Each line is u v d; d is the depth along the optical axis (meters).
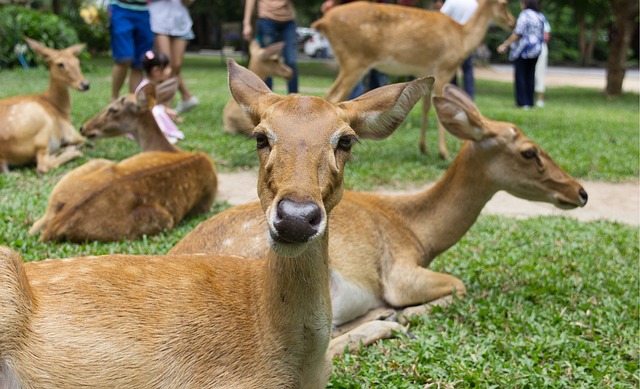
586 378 3.79
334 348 4.09
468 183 4.99
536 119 13.76
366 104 3.12
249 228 4.36
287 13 11.21
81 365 2.75
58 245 5.45
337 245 4.49
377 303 4.77
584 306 4.77
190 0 11.49
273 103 3.00
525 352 4.08
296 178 2.56
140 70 11.15
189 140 9.95
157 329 2.89
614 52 22.17
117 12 10.66
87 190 5.73
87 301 2.86
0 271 2.68
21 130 7.97
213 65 27.81
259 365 2.96
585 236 6.55
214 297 3.05
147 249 5.41
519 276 5.35
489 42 40.31
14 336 2.68
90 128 7.85
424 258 5.02
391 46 9.49
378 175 8.42
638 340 4.27
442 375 3.75
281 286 2.89
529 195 5.03
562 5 30.53
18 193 6.95
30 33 20.67
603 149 10.64
